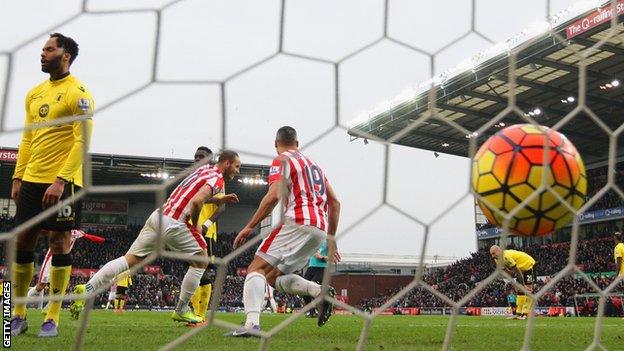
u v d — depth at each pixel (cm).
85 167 120
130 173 2694
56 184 308
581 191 247
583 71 200
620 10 1482
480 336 453
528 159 240
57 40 323
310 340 371
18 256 329
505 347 349
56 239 337
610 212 2595
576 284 2048
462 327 645
